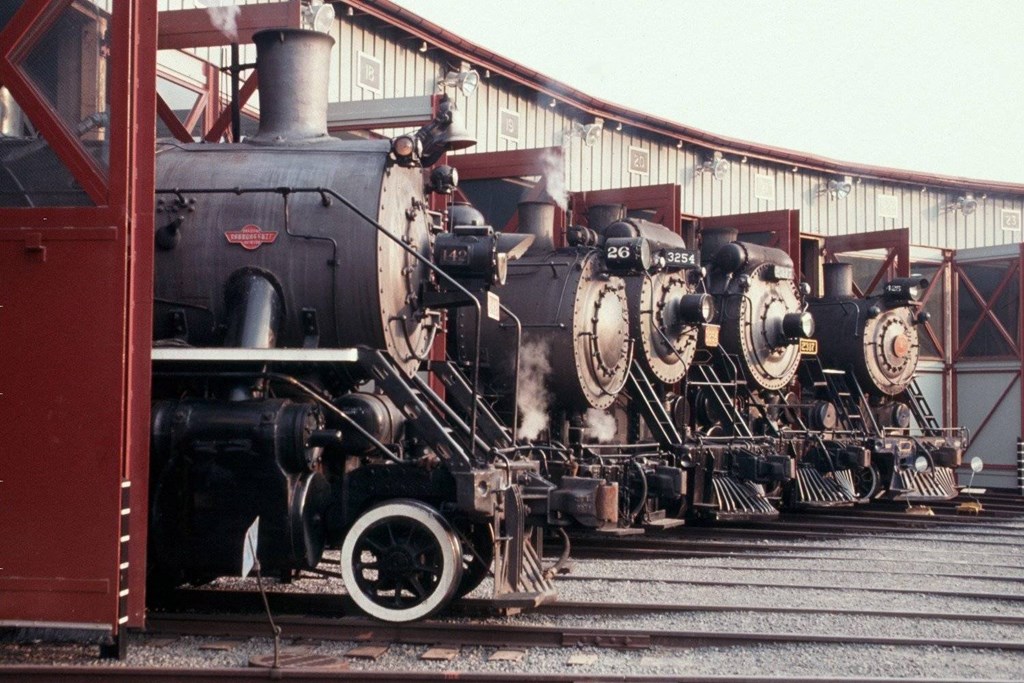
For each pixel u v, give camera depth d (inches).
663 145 965.8
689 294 614.5
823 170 1099.9
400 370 351.3
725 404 666.2
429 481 315.9
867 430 791.1
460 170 642.2
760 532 600.7
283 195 334.0
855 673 272.1
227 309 335.6
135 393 259.6
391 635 304.3
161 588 338.6
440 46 746.8
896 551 523.8
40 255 258.7
